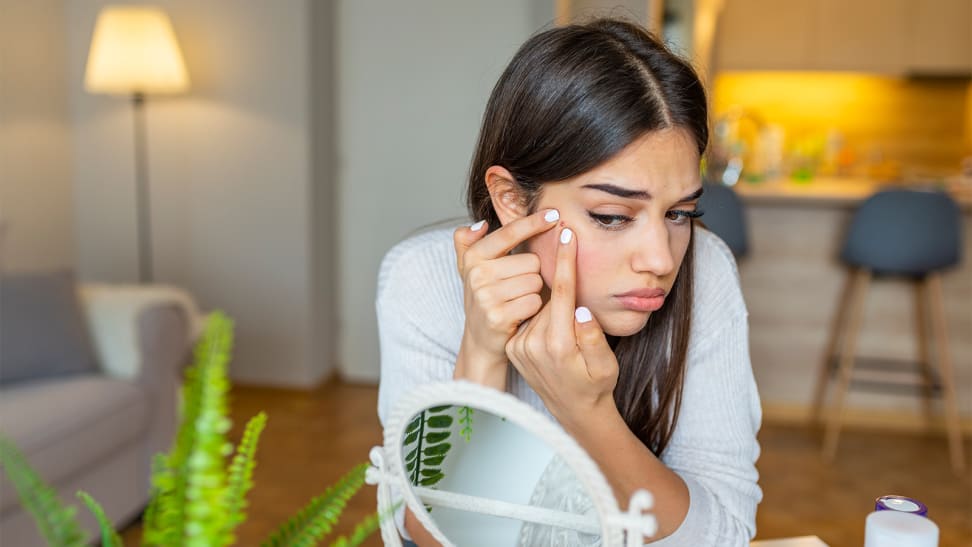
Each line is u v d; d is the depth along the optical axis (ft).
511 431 2.19
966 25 14.21
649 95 2.40
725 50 14.80
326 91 13.34
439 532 2.35
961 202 11.20
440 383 2.01
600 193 2.45
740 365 3.19
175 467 1.42
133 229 13.60
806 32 14.57
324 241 13.57
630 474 2.66
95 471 7.94
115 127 13.42
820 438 11.53
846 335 11.80
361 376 14.19
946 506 9.45
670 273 2.61
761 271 11.94
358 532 1.57
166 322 8.85
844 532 8.72
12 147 12.30
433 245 3.33
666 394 3.01
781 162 15.06
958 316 11.58
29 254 12.72
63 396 7.85
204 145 13.19
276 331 13.35
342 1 13.39
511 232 2.59
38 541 7.08
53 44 13.11
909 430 11.89
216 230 13.32
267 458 10.45
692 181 2.50
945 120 15.57
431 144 13.44
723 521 2.77
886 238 10.60
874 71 14.56
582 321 2.53
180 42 13.01
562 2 11.48
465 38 13.12
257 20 12.76
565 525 2.20
